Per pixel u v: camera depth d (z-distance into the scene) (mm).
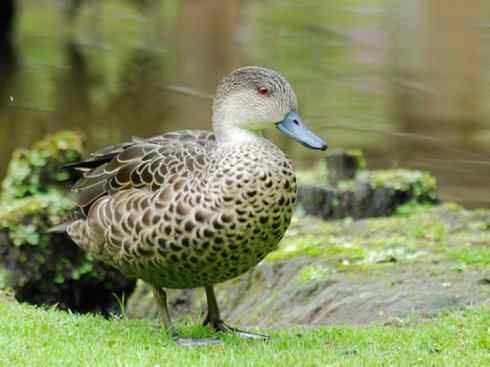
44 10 40125
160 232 8602
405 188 15664
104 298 13484
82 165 9852
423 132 22703
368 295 10758
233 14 36500
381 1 38719
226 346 8727
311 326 9828
